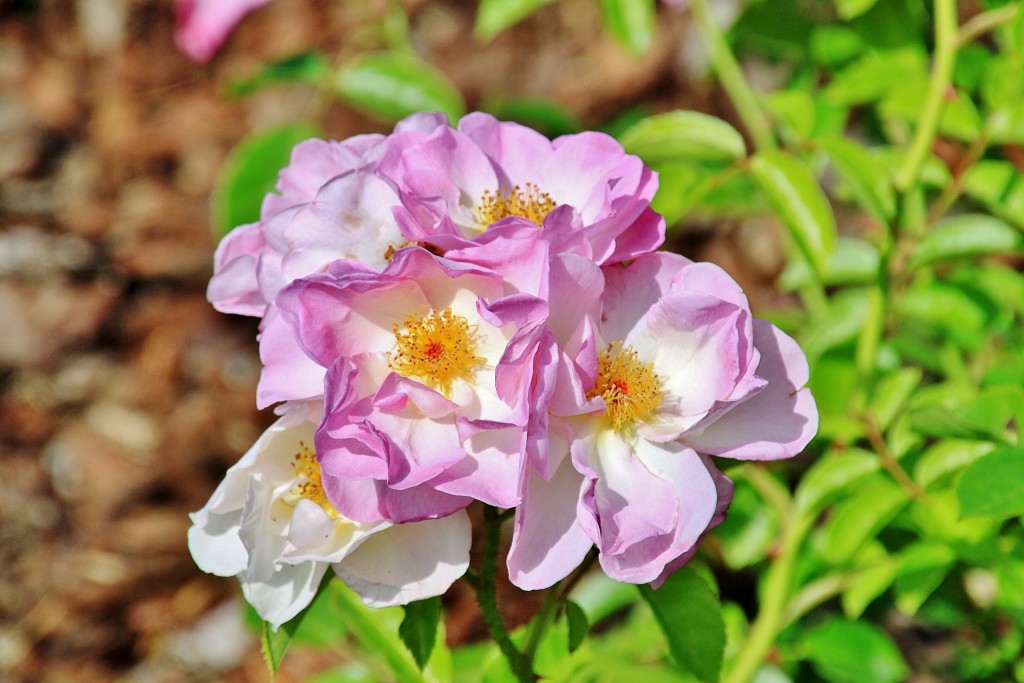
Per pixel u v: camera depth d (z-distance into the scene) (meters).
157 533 1.41
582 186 0.76
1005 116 0.87
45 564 1.41
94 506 1.44
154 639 1.33
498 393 0.73
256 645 1.28
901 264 0.87
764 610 0.85
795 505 0.84
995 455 0.76
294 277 0.75
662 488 0.74
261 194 0.92
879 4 0.91
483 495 0.73
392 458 0.72
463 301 0.75
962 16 1.10
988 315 0.91
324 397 0.72
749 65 1.47
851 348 0.91
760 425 0.75
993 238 0.86
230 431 1.48
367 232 0.75
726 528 0.90
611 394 0.74
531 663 0.77
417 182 0.75
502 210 0.76
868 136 1.03
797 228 0.83
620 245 0.75
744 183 0.94
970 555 0.83
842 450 0.86
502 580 0.97
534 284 0.73
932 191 0.91
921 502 0.83
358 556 0.74
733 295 0.74
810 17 0.98
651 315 0.74
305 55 0.96
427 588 0.74
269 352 0.74
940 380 1.00
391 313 0.74
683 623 0.77
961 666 0.96
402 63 0.95
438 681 0.81
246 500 0.74
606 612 0.92
